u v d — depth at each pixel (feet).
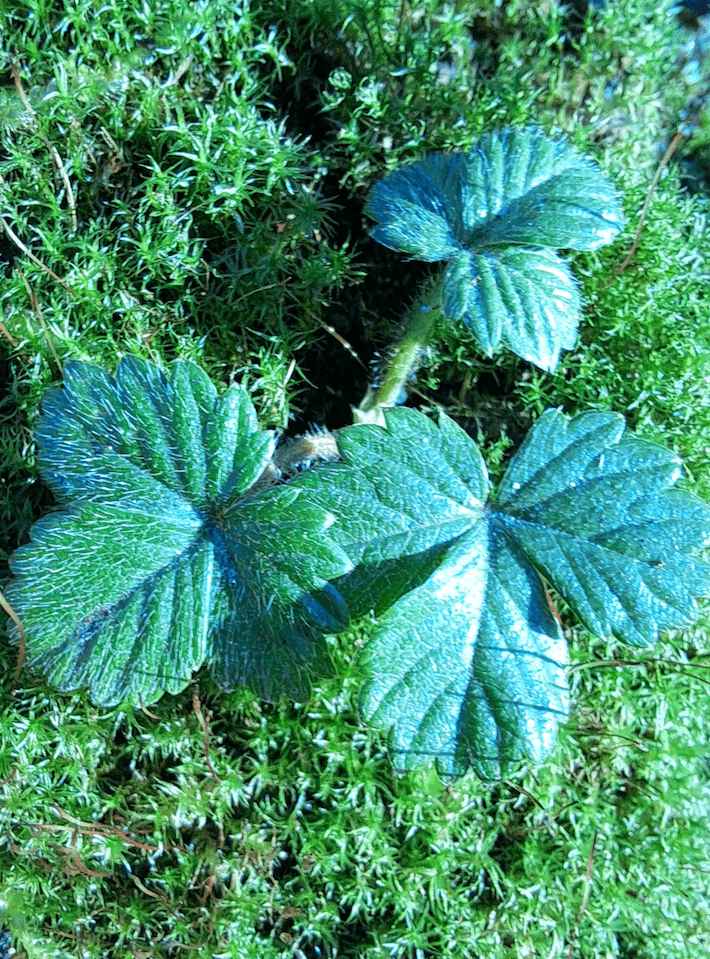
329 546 0.23
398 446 0.25
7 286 0.27
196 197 0.29
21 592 0.24
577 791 0.28
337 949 0.26
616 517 0.24
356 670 0.27
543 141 0.28
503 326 0.25
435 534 0.25
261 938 0.26
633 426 0.30
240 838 0.26
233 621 0.24
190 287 0.29
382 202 0.27
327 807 0.27
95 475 0.24
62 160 0.28
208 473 0.25
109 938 0.26
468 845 0.27
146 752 0.27
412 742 0.24
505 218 0.27
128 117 0.29
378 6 0.30
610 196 0.27
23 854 0.26
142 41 0.29
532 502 0.25
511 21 0.32
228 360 0.29
